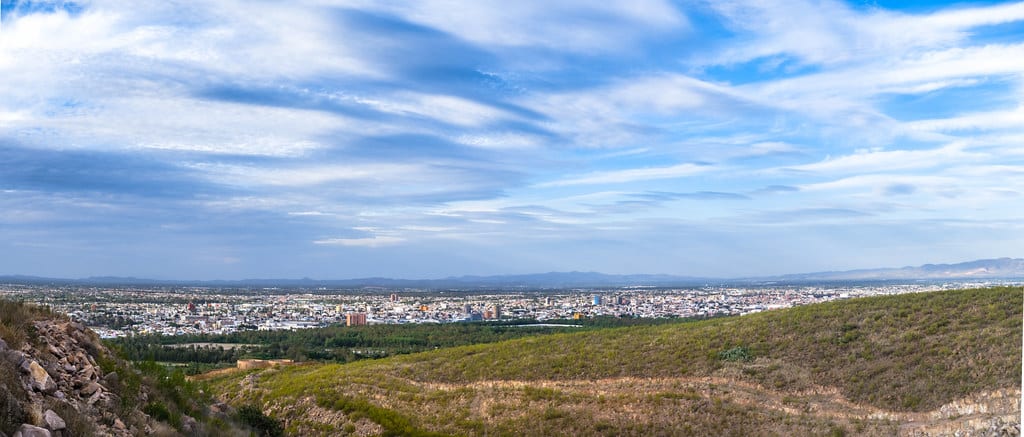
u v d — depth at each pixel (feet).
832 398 106.22
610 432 103.30
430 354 185.68
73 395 49.55
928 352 109.60
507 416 114.62
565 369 140.15
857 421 93.56
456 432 109.40
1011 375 92.38
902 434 84.99
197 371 201.16
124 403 53.26
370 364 178.09
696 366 129.39
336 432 115.55
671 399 111.55
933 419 89.10
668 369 130.72
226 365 243.81
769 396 111.14
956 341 109.91
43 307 63.93
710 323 170.91
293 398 133.49
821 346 126.11
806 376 115.24
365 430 113.39
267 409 132.46
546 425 108.47
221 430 63.77
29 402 43.06
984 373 95.86
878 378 106.93
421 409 122.93
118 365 60.90
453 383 144.36
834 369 115.03
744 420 100.89
